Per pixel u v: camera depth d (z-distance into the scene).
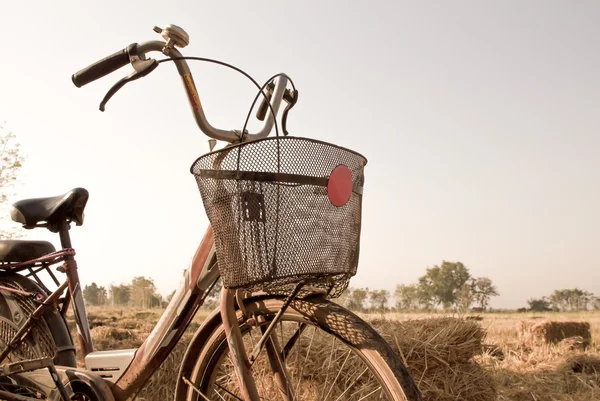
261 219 1.50
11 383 2.47
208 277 2.03
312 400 2.63
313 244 1.53
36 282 2.75
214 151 1.58
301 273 1.50
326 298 1.83
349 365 2.59
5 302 2.71
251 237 1.51
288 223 1.50
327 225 1.56
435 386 2.83
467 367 2.96
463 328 2.93
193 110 1.80
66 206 2.56
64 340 2.57
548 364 4.41
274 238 1.49
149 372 2.19
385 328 3.02
